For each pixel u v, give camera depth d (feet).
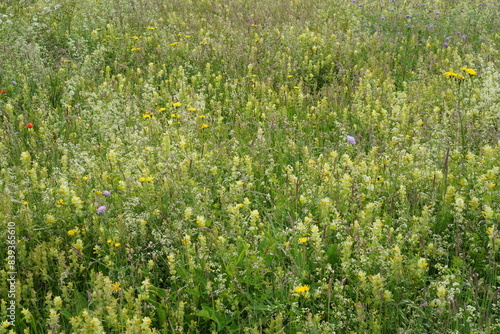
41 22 28.91
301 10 36.73
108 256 11.57
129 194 13.66
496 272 11.44
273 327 9.73
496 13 34.06
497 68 23.13
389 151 16.12
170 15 34.06
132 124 19.51
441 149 16.03
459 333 9.76
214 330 10.29
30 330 10.65
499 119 16.63
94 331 9.25
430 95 21.15
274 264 11.73
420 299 10.14
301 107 21.42
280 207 13.87
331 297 10.64
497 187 12.99
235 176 14.57
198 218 12.01
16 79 22.88
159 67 25.94
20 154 16.80
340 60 26.48
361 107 20.57
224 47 26.96
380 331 10.02
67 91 22.02
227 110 21.83
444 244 12.04
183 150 15.56
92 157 15.38
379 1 37.04
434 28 31.89
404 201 13.20
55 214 13.01
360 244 11.25
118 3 33.47
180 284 11.55
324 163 15.85
